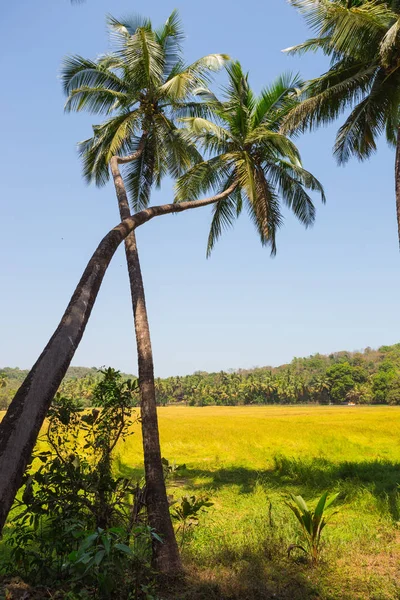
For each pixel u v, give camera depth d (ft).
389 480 38.47
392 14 31.55
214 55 32.63
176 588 17.52
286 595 16.87
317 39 37.35
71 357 13.07
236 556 20.90
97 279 15.67
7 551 21.43
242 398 470.39
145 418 21.83
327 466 48.16
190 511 22.77
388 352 570.46
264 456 59.77
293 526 24.98
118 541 15.42
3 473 10.41
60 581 17.35
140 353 23.18
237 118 39.55
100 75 37.37
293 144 38.50
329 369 467.52
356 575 18.90
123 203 29.48
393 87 36.83
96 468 21.54
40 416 11.51
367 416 154.81
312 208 46.19
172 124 36.65
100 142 40.27
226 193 32.22
